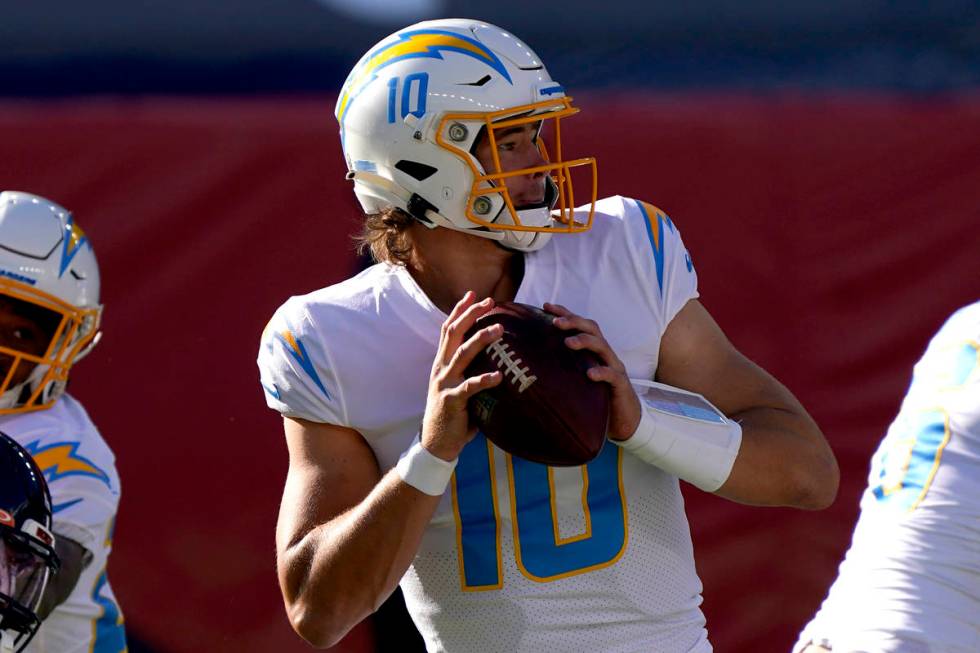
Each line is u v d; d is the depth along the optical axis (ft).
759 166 50.16
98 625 33.83
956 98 58.44
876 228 50.21
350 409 27.22
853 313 50.11
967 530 23.65
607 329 27.45
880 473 25.03
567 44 74.38
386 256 28.99
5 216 34.32
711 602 49.96
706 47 74.13
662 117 50.34
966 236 49.96
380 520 25.39
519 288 27.66
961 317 25.34
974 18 74.13
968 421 23.94
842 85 71.31
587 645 27.09
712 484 26.73
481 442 26.86
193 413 49.96
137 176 49.98
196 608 49.67
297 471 27.58
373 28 74.28
